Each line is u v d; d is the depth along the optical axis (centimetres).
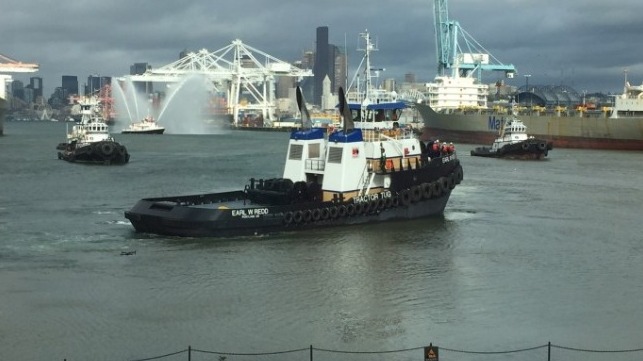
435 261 3897
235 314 2975
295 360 2508
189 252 4006
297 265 3750
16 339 2688
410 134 5312
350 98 5356
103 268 3691
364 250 4103
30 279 3484
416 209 5066
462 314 3012
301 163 4853
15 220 5162
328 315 2975
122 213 5525
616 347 2664
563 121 13950
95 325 2841
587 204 6181
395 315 2989
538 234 4719
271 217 4394
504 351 2614
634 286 3462
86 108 11562
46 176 8500
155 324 2855
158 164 10419
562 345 2680
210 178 8344
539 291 3356
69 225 4931
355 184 4734
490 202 6234
